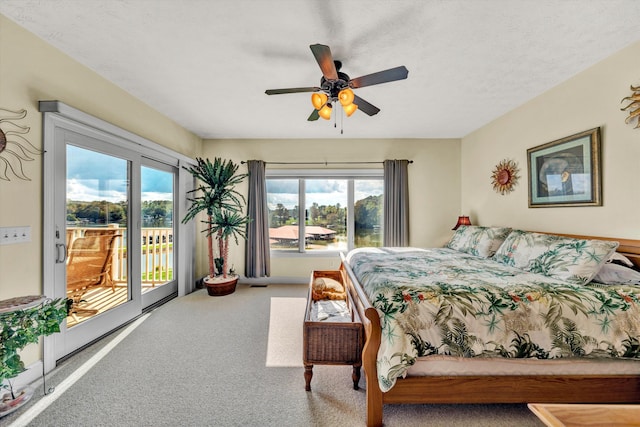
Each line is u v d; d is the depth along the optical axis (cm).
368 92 264
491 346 140
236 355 212
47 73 188
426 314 144
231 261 427
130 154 272
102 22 168
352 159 424
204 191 363
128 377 183
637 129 188
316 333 169
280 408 156
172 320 278
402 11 158
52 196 192
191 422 145
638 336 140
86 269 226
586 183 221
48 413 150
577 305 146
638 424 86
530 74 231
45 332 147
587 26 171
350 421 148
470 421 147
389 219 411
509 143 314
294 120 344
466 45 190
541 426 143
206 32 177
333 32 176
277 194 435
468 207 402
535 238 227
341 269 330
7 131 165
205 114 323
